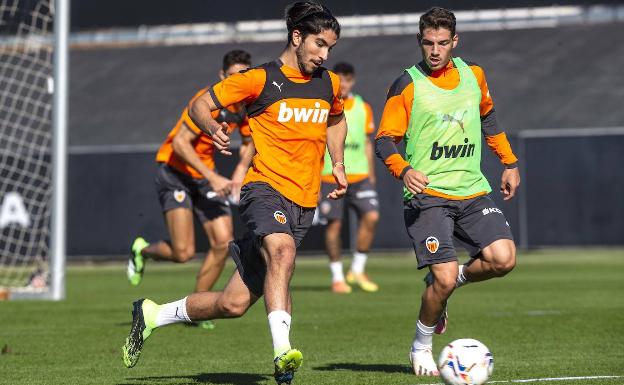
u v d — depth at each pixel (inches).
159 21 4771.2
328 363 1007.0
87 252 3496.6
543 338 1205.7
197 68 4394.7
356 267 2085.4
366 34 4325.8
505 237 906.7
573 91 4074.8
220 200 1411.2
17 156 2142.0
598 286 2122.3
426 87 906.1
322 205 2012.8
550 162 3420.3
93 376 930.7
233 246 821.9
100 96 4320.9
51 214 1899.6
